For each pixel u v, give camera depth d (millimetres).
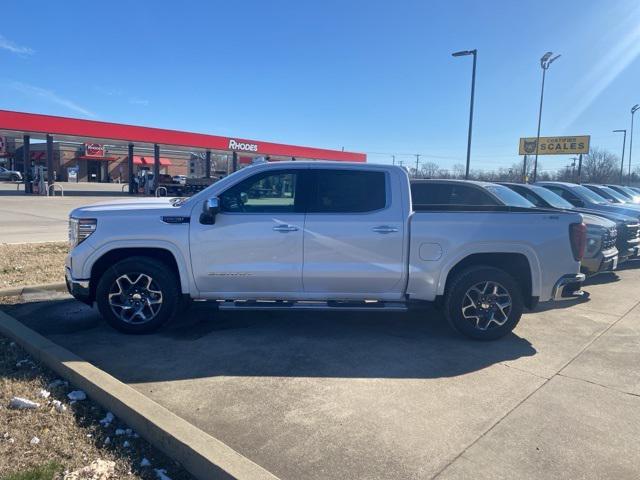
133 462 3160
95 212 5430
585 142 54469
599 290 8625
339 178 5508
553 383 4496
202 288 5465
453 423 3721
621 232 10008
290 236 5340
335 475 3062
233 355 5027
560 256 5551
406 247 5410
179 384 4328
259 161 6117
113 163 64750
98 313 6328
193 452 3059
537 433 3598
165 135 35281
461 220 5430
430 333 5895
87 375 4059
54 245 11344
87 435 3436
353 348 5305
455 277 5500
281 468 3131
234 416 3779
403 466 3164
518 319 5547
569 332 6074
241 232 5348
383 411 3889
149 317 5508
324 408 3924
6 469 3000
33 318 6102
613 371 4812
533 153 57969
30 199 28906
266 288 5477
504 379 4562
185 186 38781
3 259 9367
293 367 4746
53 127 29594
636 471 3160
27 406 3732
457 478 3053
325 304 5496
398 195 5484
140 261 5398
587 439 3529
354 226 5363
